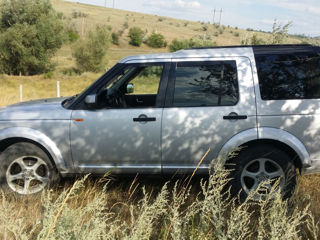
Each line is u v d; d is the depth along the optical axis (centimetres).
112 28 10481
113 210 343
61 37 3953
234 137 344
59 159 365
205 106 351
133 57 369
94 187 366
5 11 3703
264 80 348
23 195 364
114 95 385
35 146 365
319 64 347
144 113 354
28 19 3756
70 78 3372
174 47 4575
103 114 360
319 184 402
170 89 357
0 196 360
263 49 361
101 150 362
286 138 338
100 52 4238
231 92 350
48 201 219
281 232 211
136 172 366
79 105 366
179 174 365
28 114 369
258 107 344
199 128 348
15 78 3262
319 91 346
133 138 355
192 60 360
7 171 364
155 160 359
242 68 352
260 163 343
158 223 298
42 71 3875
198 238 222
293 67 349
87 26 10106
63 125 362
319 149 342
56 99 443
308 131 340
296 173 338
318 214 321
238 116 343
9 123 366
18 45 3541
